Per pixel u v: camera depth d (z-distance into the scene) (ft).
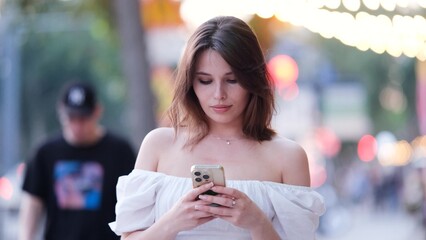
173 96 12.41
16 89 60.70
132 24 33.96
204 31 11.97
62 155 20.27
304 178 12.39
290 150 12.42
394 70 131.23
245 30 11.99
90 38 86.58
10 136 60.59
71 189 20.15
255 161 12.32
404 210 120.67
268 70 12.32
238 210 11.32
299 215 11.97
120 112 92.12
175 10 36.19
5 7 40.29
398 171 133.90
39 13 40.73
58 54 88.84
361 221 110.32
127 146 20.53
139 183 12.17
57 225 20.15
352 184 136.87
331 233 82.28
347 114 132.36
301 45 108.17
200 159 12.32
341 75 129.29
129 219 12.08
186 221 11.35
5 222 44.98
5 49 60.44
